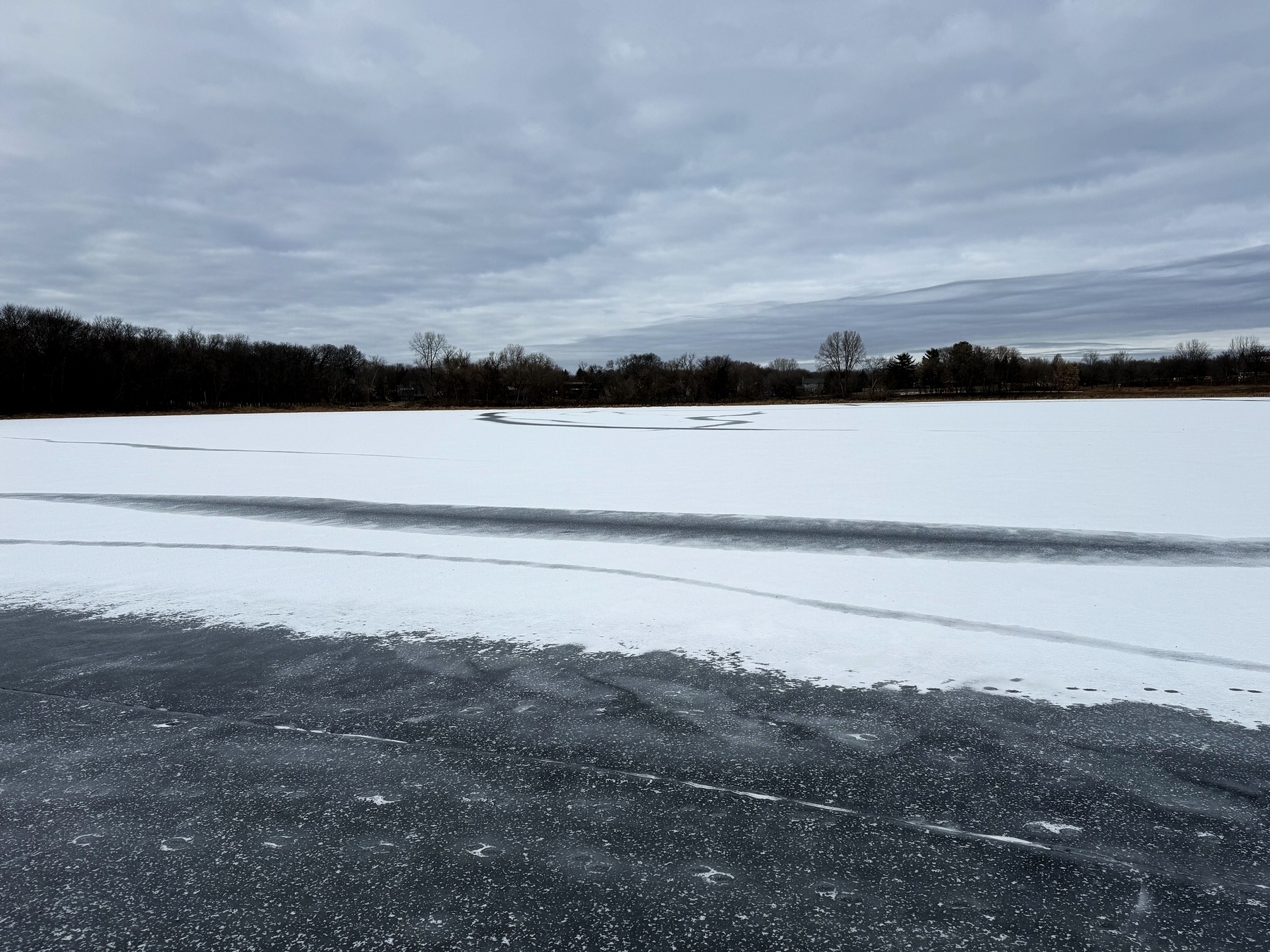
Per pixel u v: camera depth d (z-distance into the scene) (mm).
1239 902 2826
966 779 3715
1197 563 7773
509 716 4500
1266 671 4945
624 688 4883
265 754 4074
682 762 3930
